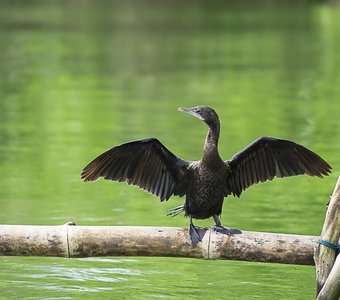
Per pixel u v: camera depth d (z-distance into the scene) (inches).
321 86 1019.9
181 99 931.3
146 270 440.1
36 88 998.4
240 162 359.6
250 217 530.6
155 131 766.5
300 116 840.3
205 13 1959.9
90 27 1626.5
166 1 2213.3
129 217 526.9
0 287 409.7
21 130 777.6
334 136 746.8
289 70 1139.9
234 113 854.5
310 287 419.2
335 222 349.4
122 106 892.6
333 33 1561.3
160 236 352.2
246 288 417.1
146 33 1555.1
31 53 1273.4
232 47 1370.6
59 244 350.9
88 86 1015.0
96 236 351.6
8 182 604.7
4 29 1563.7
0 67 1141.1
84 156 679.7
